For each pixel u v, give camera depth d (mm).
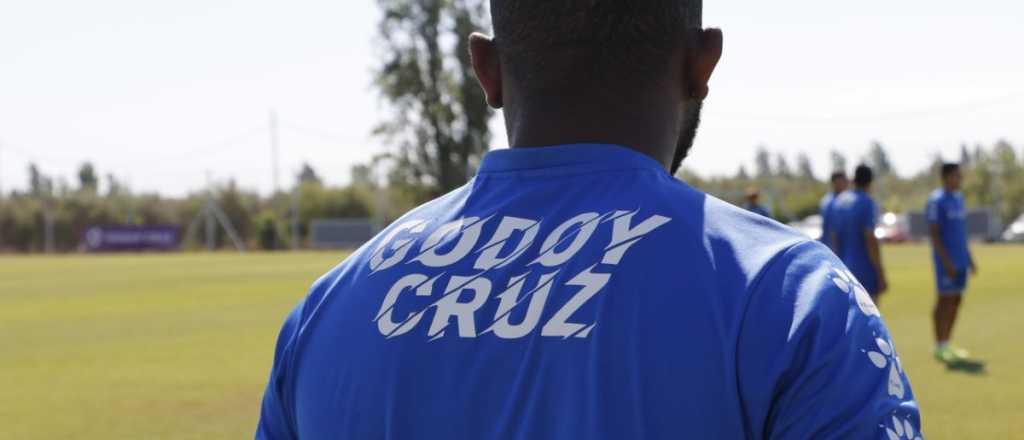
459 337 1249
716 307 1149
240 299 19422
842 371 1116
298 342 1422
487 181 1386
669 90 1366
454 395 1231
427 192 52500
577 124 1341
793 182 66062
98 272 31203
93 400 8289
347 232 56125
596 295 1191
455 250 1325
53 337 13266
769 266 1169
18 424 7277
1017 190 60062
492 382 1215
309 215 61312
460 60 52094
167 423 7289
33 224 59625
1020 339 11367
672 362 1137
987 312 14516
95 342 12625
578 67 1335
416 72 51625
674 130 1384
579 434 1152
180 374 9750
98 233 55625
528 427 1181
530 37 1358
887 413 1125
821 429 1107
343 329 1359
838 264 1216
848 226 10148
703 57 1387
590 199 1285
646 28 1332
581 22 1327
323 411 1344
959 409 7250
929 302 16219
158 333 13602
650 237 1214
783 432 1124
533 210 1309
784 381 1120
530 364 1196
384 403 1275
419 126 52375
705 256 1187
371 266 1393
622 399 1144
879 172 62188
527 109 1371
